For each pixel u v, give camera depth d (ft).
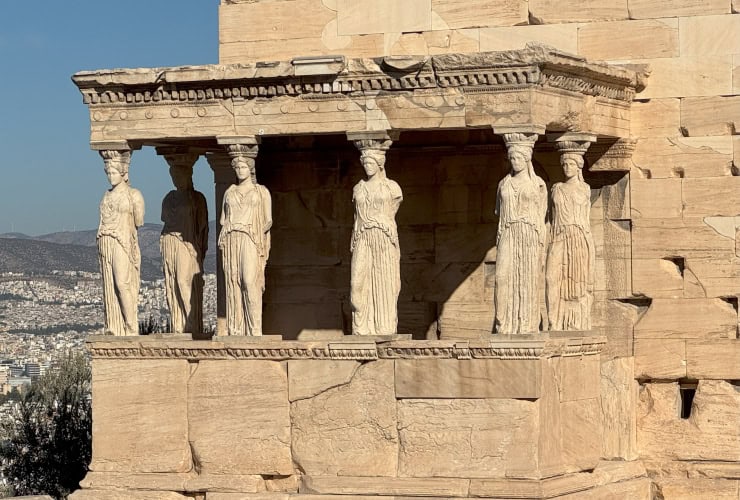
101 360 72.64
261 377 70.44
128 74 71.41
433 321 79.46
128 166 73.26
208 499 70.59
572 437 70.08
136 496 71.36
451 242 79.10
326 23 76.43
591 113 71.72
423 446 68.33
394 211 69.97
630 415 75.25
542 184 68.33
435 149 79.20
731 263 73.77
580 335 71.15
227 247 71.05
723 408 74.23
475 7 75.20
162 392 71.72
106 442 72.54
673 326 74.84
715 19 73.82
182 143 75.05
